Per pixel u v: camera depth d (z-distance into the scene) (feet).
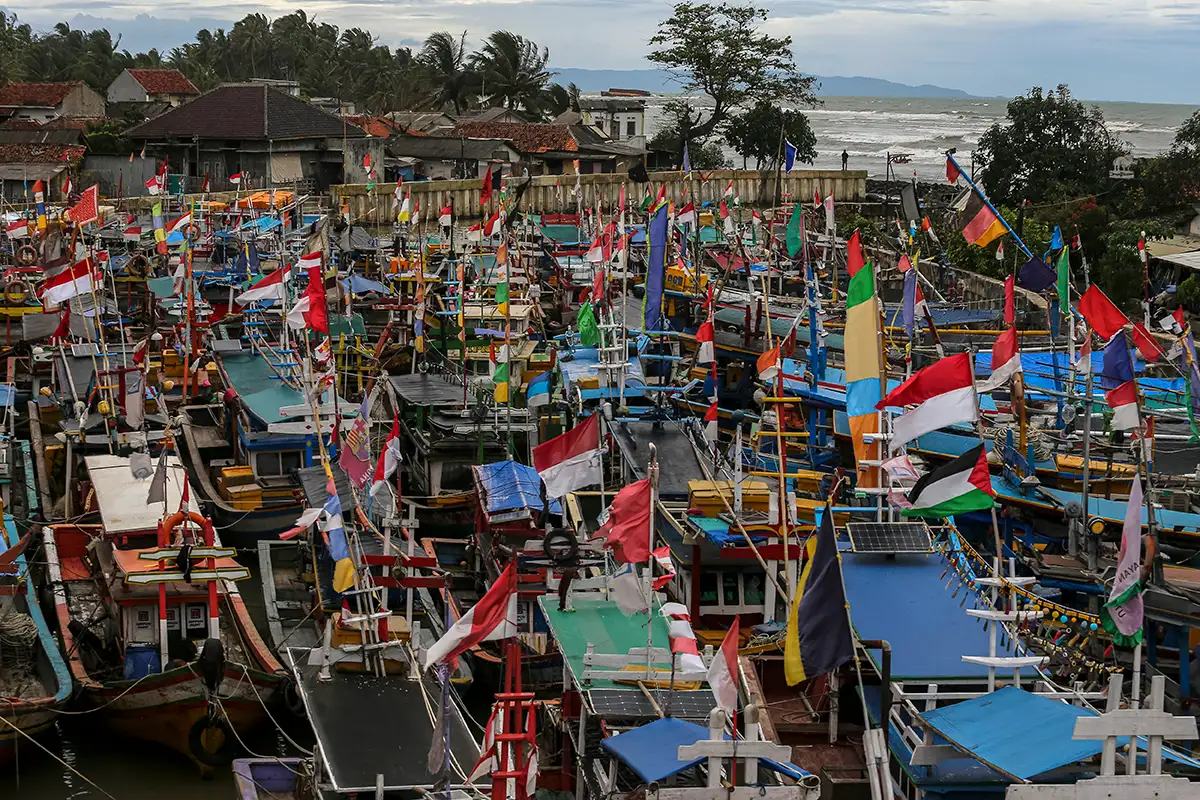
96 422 146.51
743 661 87.20
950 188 349.41
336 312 187.73
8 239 232.53
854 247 98.22
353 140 360.89
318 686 89.76
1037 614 77.51
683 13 393.50
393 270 216.74
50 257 181.37
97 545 114.52
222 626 114.73
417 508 131.54
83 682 100.17
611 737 72.64
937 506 84.02
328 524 99.14
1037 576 103.91
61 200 310.65
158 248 217.97
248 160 354.95
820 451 134.10
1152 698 65.16
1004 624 82.58
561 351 164.14
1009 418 130.72
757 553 90.38
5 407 155.74
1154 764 64.39
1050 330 155.94
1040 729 69.15
